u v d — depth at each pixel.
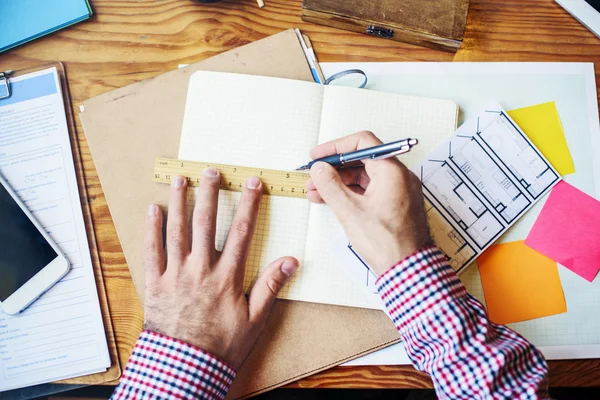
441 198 0.72
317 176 0.62
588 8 0.75
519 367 0.55
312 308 0.70
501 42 0.76
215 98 0.73
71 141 0.75
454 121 0.73
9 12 0.74
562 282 0.71
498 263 0.72
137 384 0.60
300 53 0.75
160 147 0.73
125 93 0.74
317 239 0.70
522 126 0.74
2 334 0.71
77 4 0.75
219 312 0.64
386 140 0.72
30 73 0.75
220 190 0.71
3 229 0.71
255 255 0.70
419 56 0.76
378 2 0.71
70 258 0.73
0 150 0.74
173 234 0.67
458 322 0.55
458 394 0.55
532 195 0.72
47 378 0.71
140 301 0.71
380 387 0.70
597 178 0.73
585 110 0.75
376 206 0.60
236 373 0.65
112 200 0.72
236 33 0.76
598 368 0.70
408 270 0.58
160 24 0.76
